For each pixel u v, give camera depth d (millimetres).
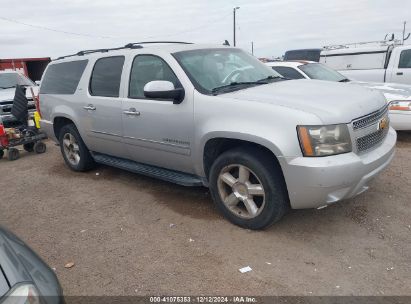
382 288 2875
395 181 4883
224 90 4043
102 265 3436
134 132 4719
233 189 3857
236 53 5016
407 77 9367
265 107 3471
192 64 4301
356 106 3525
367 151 3582
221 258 3383
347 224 3834
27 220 4586
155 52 4508
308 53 16375
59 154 7918
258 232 3775
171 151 4340
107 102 5035
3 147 7547
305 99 3572
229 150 3814
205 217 4188
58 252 3740
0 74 11258
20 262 2004
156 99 4391
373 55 10117
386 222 3838
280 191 3514
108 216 4461
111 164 5492
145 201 4797
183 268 3277
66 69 6035
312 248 3449
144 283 3119
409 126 6727
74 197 5180
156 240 3787
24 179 6258
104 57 5270
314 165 3195
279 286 2961
